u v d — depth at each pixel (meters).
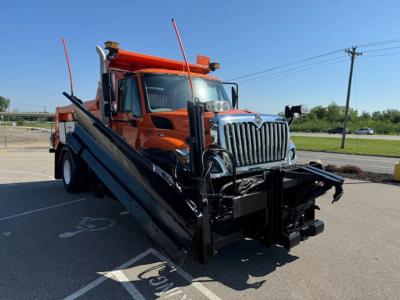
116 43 5.74
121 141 4.59
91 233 5.55
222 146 4.08
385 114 109.06
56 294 3.61
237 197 3.81
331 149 28.88
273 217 4.32
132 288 3.75
